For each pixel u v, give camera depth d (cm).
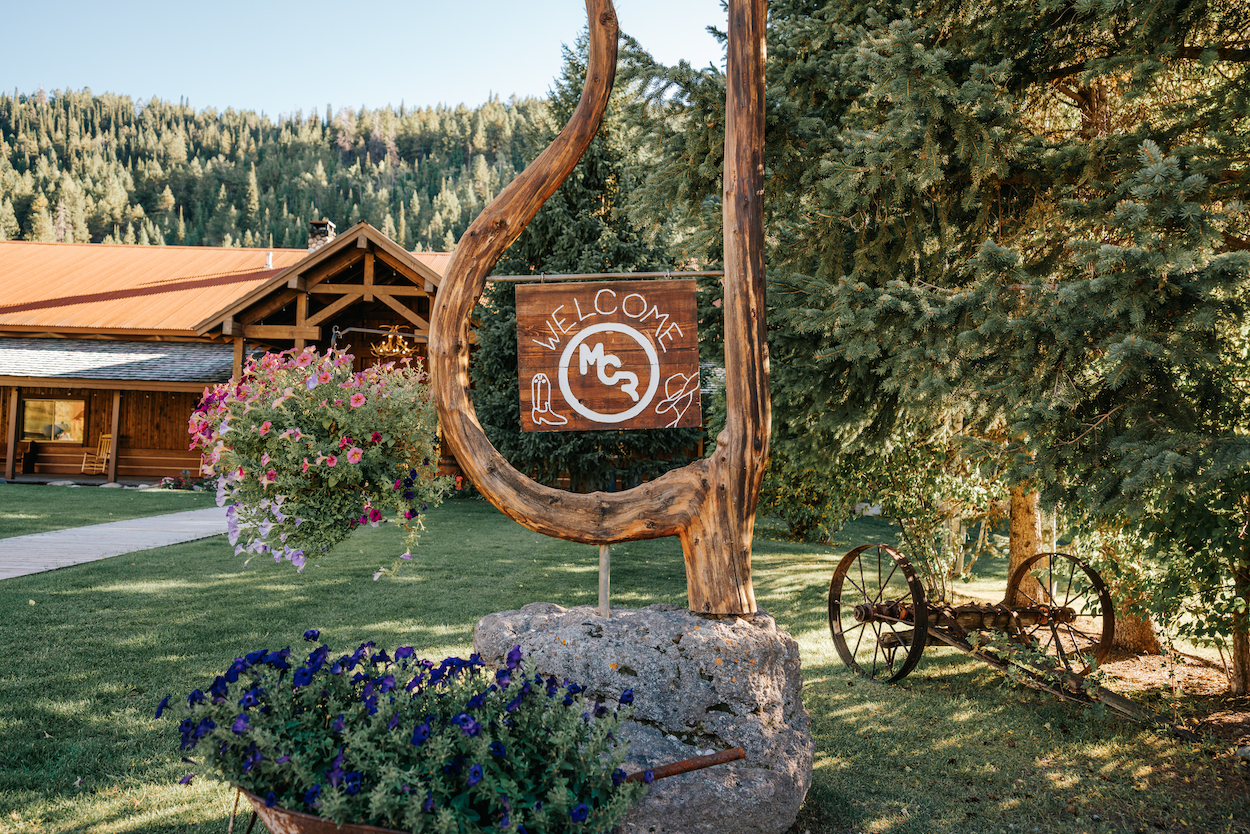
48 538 977
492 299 1672
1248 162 424
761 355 346
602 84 346
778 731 325
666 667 322
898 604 586
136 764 373
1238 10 446
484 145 16438
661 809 288
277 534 315
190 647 552
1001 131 439
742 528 347
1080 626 739
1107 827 355
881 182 490
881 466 712
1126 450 361
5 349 1922
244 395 315
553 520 338
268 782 229
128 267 2336
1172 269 356
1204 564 460
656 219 614
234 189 12862
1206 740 440
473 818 213
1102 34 480
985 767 418
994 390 402
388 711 229
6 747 384
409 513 327
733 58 347
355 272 1848
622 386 353
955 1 527
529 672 265
